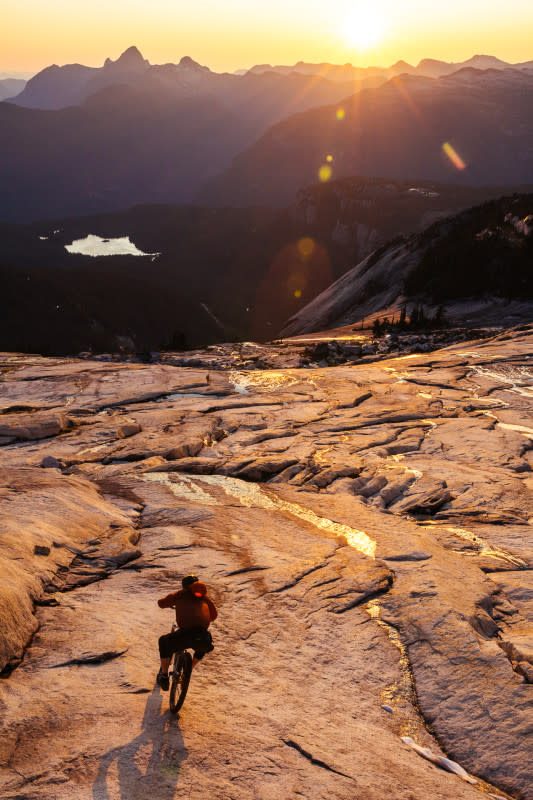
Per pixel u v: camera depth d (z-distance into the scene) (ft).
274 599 26.17
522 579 29.91
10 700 17.39
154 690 18.56
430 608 25.26
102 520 33.65
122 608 24.21
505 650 22.70
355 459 52.34
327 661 21.67
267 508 40.27
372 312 381.81
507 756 17.35
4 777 14.24
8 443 59.52
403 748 17.43
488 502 42.88
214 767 15.17
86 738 15.85
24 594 23.03
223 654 21.49
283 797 14.42
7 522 29.37
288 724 17.62
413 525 38.09
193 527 35.27
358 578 28.27
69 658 20.01
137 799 13.74
